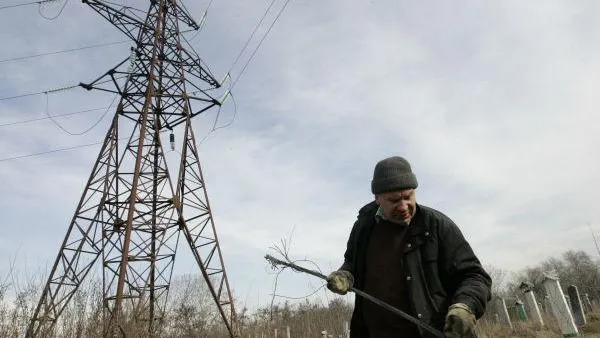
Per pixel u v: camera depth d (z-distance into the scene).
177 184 17.47
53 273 14.66
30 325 8.85
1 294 8.63
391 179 2.61
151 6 19.03
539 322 16.31
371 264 2.83
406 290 2.62
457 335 2.14
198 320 13.99
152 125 17.62
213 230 17.36
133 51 17.91
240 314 16.45
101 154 16.94
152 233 16.98
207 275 16.25
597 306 20.98
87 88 17.02
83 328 9.43
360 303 2.91
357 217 3.09
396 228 2.77
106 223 15.70
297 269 2.82
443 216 2.67
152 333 11.75
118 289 13.25
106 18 17.12
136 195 15.34
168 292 16.16
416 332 2.57
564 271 61.00
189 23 19.84
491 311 22.69
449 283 2.59
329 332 13.95
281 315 15.02
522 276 58.12
